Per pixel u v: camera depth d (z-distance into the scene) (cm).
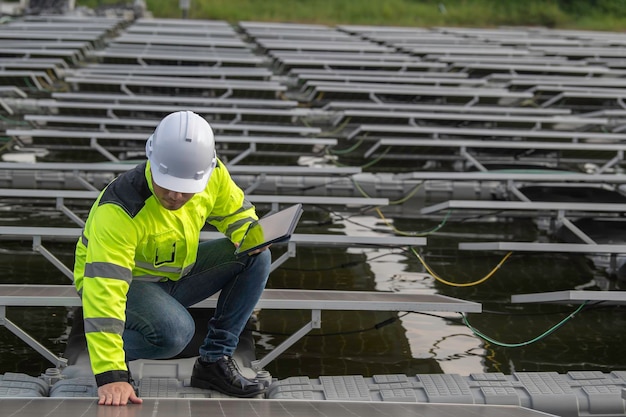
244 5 2608
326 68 1156
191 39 1405
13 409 261
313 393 322
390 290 546
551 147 725
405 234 673
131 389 278
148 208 294
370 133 825
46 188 741
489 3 2806
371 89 967
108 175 757
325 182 764
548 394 330
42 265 567
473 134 779
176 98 883
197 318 411
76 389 323
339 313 503
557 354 450
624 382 345
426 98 1031
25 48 1227
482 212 722
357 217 718
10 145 787
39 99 985
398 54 1350
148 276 316
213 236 496
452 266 602
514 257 626
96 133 709
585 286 565
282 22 2509
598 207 579
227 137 705
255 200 571
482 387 334
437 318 500
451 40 1611
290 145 732
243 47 1346
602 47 1587
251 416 261
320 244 638
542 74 1206
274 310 505
